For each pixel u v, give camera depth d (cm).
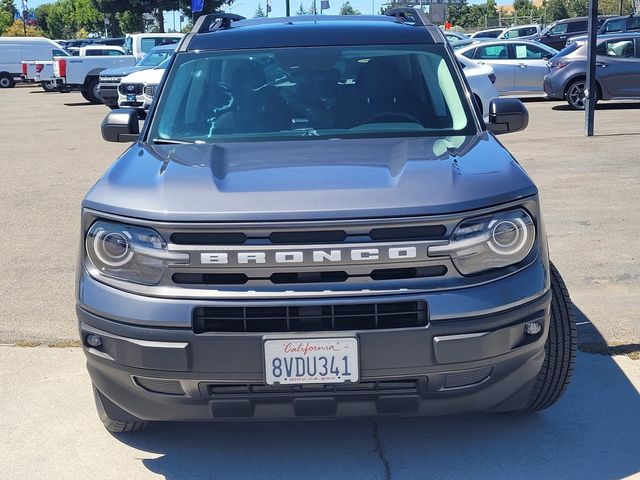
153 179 361
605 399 438
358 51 488
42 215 932
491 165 367
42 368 498
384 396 335
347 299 323
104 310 338
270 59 484
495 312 331
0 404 450
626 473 367
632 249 702
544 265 350
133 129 486
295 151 402
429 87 468
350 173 360
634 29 2867
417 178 349
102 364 346
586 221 802
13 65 3753
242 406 338
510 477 365
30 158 1401
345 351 324
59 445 405
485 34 3375
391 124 450
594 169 1068
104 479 373
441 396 339
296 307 324
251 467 380
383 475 370
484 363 333
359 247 325
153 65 2197
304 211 327
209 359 327
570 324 385
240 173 366
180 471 378
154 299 331
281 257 325
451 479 365
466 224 333
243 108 459
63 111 2431
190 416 347
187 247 329
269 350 324
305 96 463
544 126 1562
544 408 407
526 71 2108
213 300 327
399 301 325
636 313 555
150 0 6294
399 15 574
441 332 326
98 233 344
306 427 416
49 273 698
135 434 413
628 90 1848
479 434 404
